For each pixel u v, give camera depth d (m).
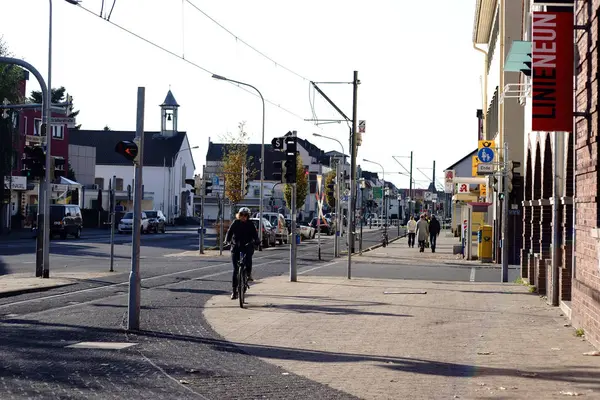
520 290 22.77
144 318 15.78
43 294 20.81
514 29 36.94
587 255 13.55
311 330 14.30
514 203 26.77
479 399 8.70
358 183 64.31
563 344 12.73
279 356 11.60
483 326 14.96
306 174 101.38
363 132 37.94
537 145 23.36
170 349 12.01
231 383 9.53
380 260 40.25
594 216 12.95
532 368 10.63
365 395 8.95
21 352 11.47
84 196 97.12
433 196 86.62
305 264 36.28
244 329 14.37
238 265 18.64
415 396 8.89
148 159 123.88
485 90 52.78
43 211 25.44
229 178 62.34
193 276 27.41
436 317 16.30
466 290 22.69
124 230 76.25
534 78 14.52
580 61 13.77
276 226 59.62
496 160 36.84
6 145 57.75
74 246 49.53
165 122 127.25
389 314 16.77
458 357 11.54
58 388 8.92
